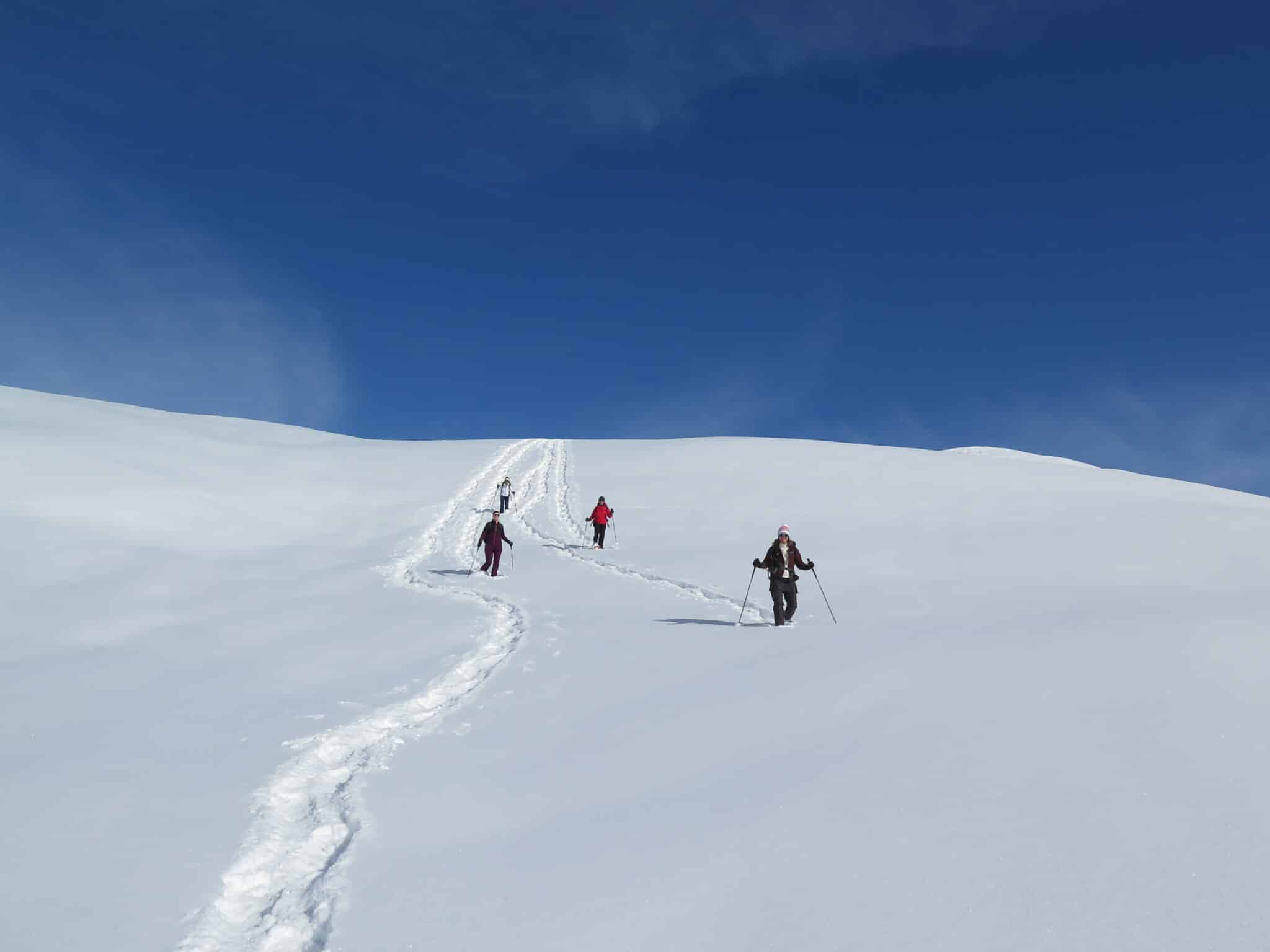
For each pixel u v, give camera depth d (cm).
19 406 3716
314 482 3331
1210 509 2769
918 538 2266
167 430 3966
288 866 521
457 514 2956
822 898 422
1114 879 415
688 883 453
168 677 1008
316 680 995
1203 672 761
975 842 468
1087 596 1366
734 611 1445
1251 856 427
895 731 677
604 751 707
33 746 741
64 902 460
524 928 419
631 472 3803
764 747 676
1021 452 7288
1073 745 607
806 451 4347
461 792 631
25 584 1630
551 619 1389
